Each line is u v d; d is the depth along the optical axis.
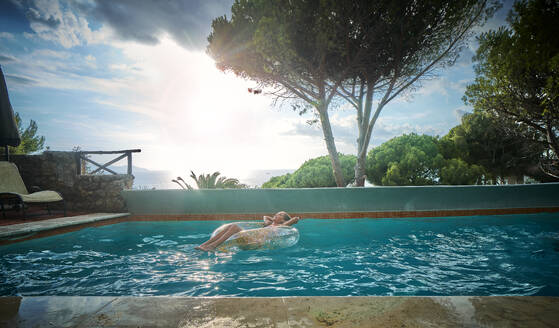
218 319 1.25
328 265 3.21
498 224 5.71
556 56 8.05
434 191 6.73
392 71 8.82
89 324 1.21
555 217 6.36
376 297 1.48
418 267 3.13
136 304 1.41
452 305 1.36
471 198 6.77
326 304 1.40
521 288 2.52
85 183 7.20
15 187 6.48
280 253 3.73
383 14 7.62
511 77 9.44
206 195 6.86
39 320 1.25
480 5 8.02
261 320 1.23
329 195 6.73
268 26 7.68
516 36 9.22
